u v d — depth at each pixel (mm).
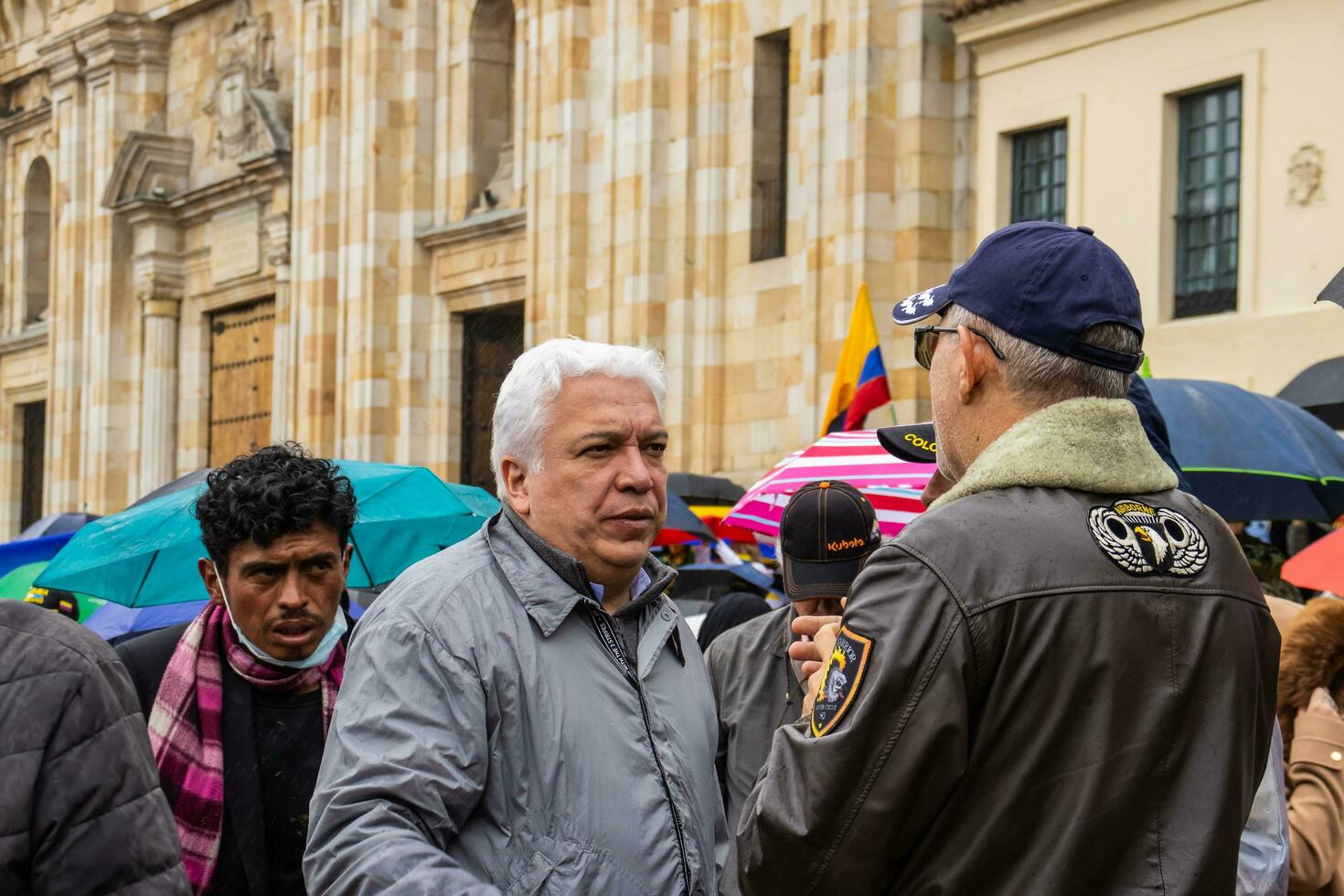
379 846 3256
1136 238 16484
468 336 27672
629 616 3922
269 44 32406
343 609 5586
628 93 22234
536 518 3824
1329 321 14688
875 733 3014
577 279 23359
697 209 21656
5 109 41375
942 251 18516
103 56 36094
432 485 7129
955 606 3035
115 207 35000
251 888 4945
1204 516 3295
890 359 18562
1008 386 3287
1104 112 16844
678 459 21531
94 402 36062
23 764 3576
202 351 34406
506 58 27719
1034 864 3006
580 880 3541
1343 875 5180
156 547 6426
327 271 28938
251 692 5164
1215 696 3080
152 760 3830
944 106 18594
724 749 5598
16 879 3551
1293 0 15172
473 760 3494
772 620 5719
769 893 3125
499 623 3664
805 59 19688
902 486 7848
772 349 20719
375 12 28016
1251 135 15445
